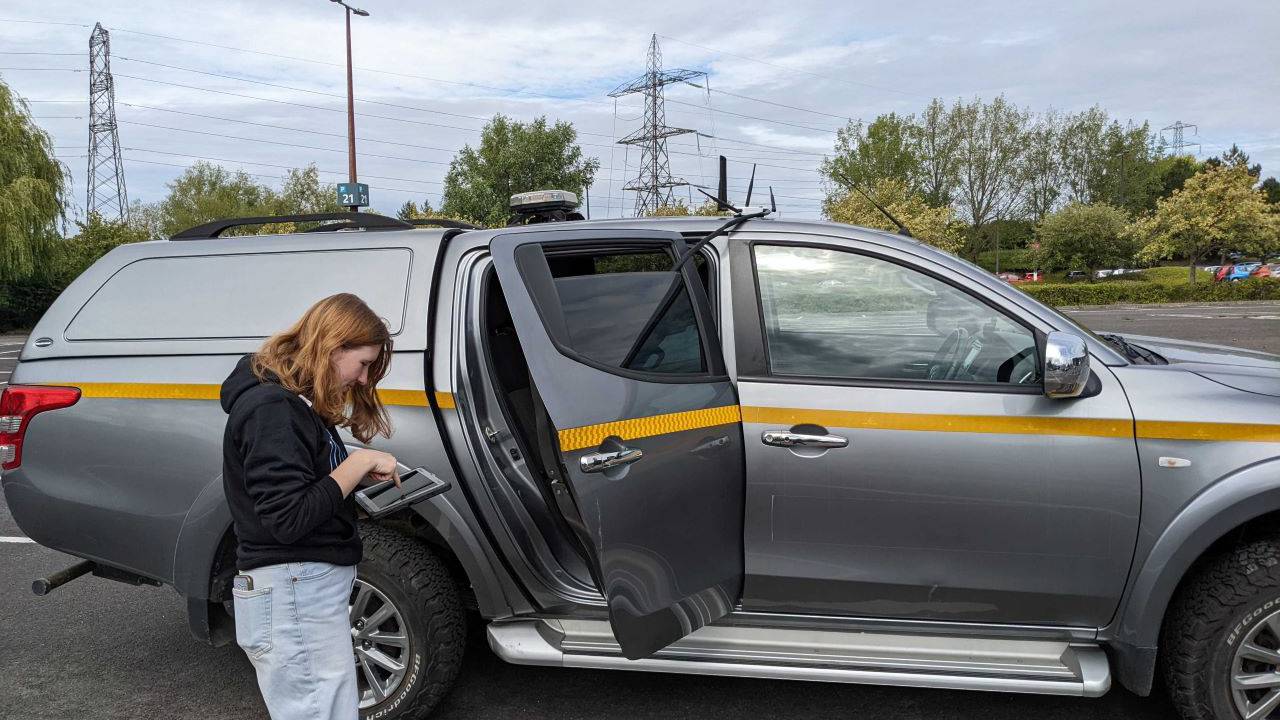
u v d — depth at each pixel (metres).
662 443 2.56
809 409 2.73
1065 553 2.65
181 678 3.44
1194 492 2.56
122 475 2.99
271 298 3.05
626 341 2.63
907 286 2.83
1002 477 2.64
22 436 3.10
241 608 1.96
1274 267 43.31
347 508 2.04
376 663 2.88
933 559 2.71
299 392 1.96
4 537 5.34
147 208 68.62
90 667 3.54
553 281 2.58
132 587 4.46
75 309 3.20
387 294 2.98
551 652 2.85
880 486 2.69
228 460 1.96
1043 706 3.10
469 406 2.89
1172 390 2.64
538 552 2.94
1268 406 2.58
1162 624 2.76
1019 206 66.50
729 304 2.88
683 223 3.06
